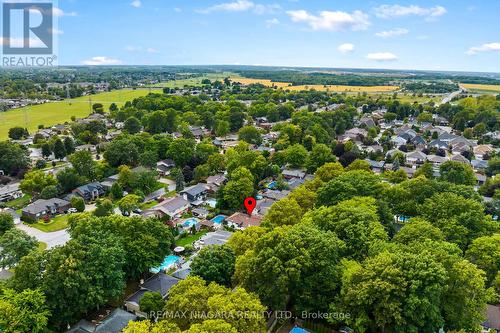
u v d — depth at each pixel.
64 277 50.75
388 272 46.50
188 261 75.75
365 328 47.25
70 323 55.03
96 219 65.69
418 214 77.81
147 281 65.62
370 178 89.94
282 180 119.69
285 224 76.12
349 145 153.75
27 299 47.31
